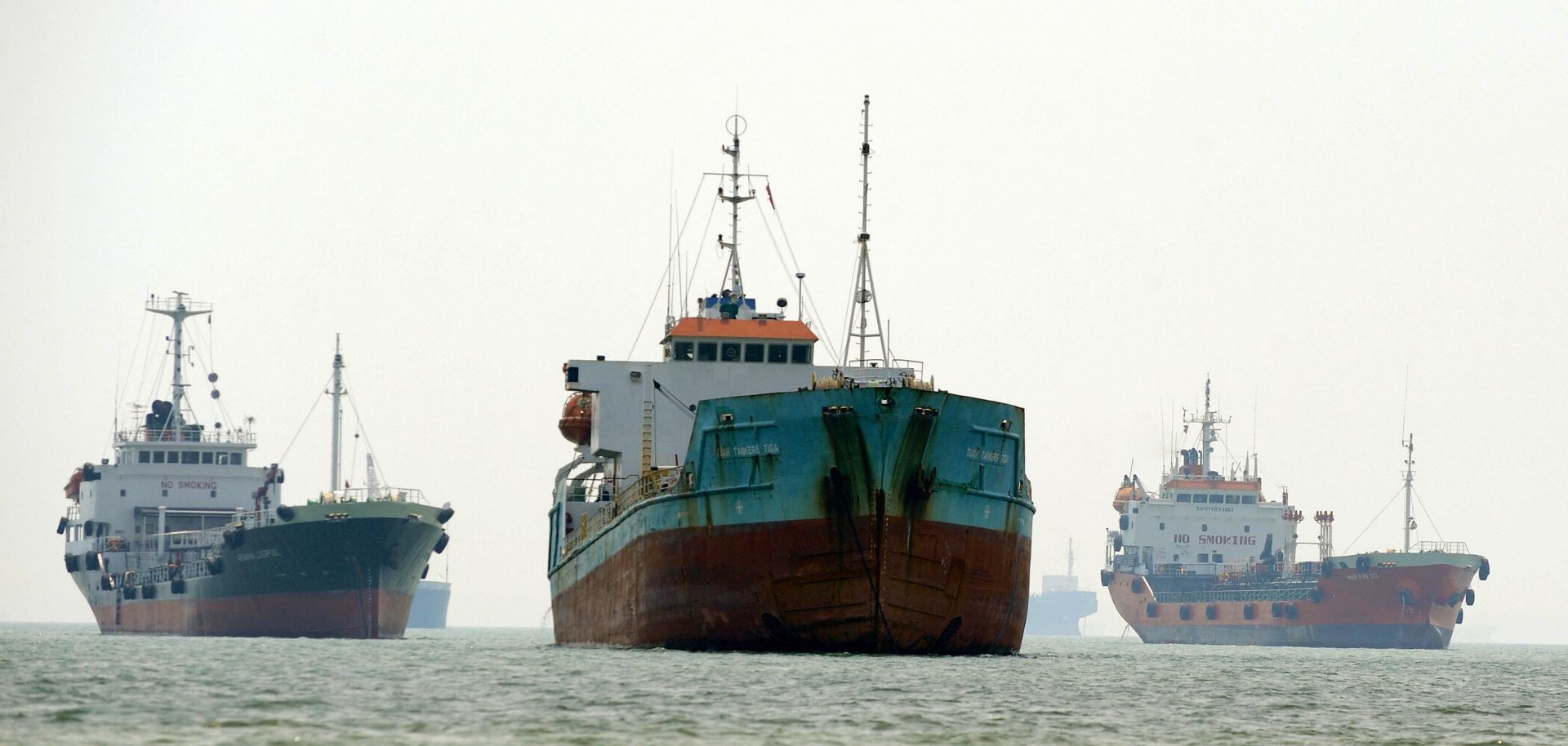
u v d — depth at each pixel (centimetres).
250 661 15575
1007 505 15338
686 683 12012
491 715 10106
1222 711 11612
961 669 13850
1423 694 14088
